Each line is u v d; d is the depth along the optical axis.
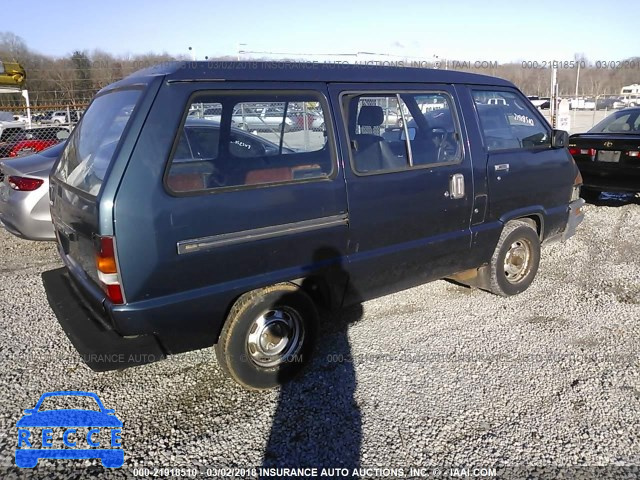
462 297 4.72
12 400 3.15
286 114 3.09
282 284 3.12
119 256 2.54
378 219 3.44
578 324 4.15
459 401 3.12
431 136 3.78
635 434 2.81
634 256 5.89
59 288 3.36
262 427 2.90
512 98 4.50
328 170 3.20
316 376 3.41
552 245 6.34
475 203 4.03
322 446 2.74
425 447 2.72
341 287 3.40
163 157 2.64
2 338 3.93
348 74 3.38
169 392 3.25
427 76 3.85
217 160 2.83
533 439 2.77
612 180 7.66
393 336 3.96
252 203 2.88
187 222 2.68
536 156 4.51
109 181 2.53
